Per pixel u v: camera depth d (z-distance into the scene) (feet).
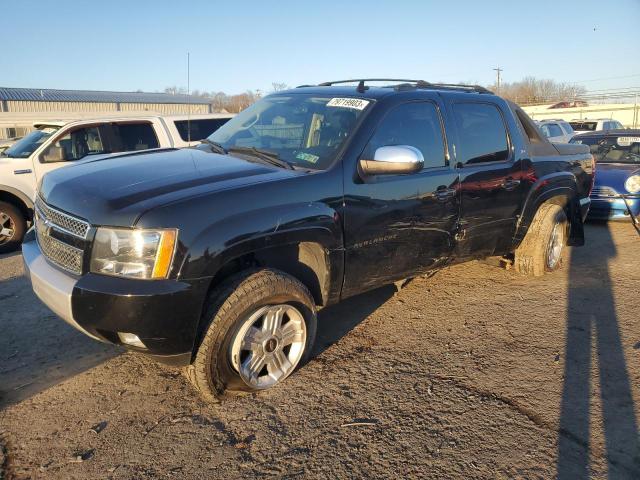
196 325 9.36
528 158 16.26
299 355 11.25
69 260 9.71
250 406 10.34
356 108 12.55
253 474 8.48
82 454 8.89
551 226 17.66
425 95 13.62
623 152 31.04
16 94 101.55
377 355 12.57
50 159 24.81
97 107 103.81
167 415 10.03
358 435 9.48
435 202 13.26
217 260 9.36
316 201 10.84
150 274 8.93
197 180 10.23
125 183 10.14
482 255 15.78
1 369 11.71
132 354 12.46
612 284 17.80
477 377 11.59
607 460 8.89
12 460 8.71
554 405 10.52
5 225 23.68
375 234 12.05
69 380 11.27
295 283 10.68
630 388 11.17
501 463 8.79
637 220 27.50
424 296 16.55
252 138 13.56
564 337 13.65
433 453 9.02
